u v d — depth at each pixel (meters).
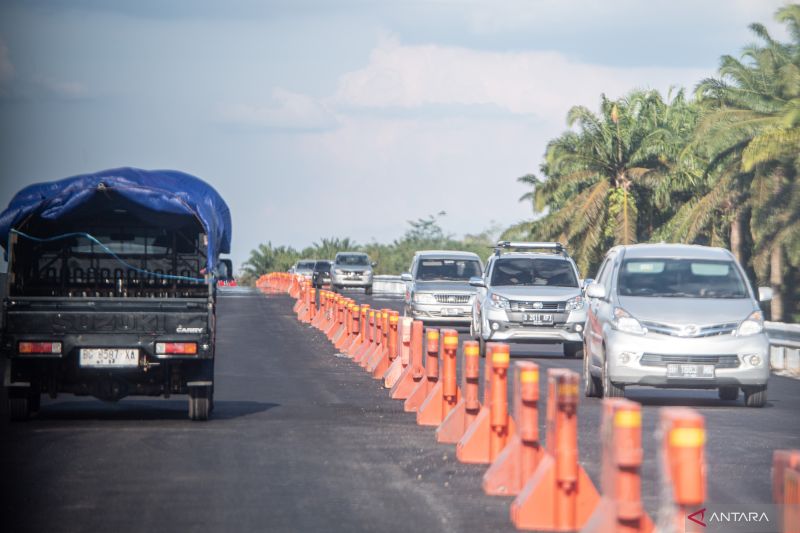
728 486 29.66
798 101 123.12
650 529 19.11
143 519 25.03
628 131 160.12
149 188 42.34
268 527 24.19
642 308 48.44
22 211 42.12
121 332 40.34
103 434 38.25
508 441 32.47
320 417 43.16
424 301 92.06
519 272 74.88
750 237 137.00
